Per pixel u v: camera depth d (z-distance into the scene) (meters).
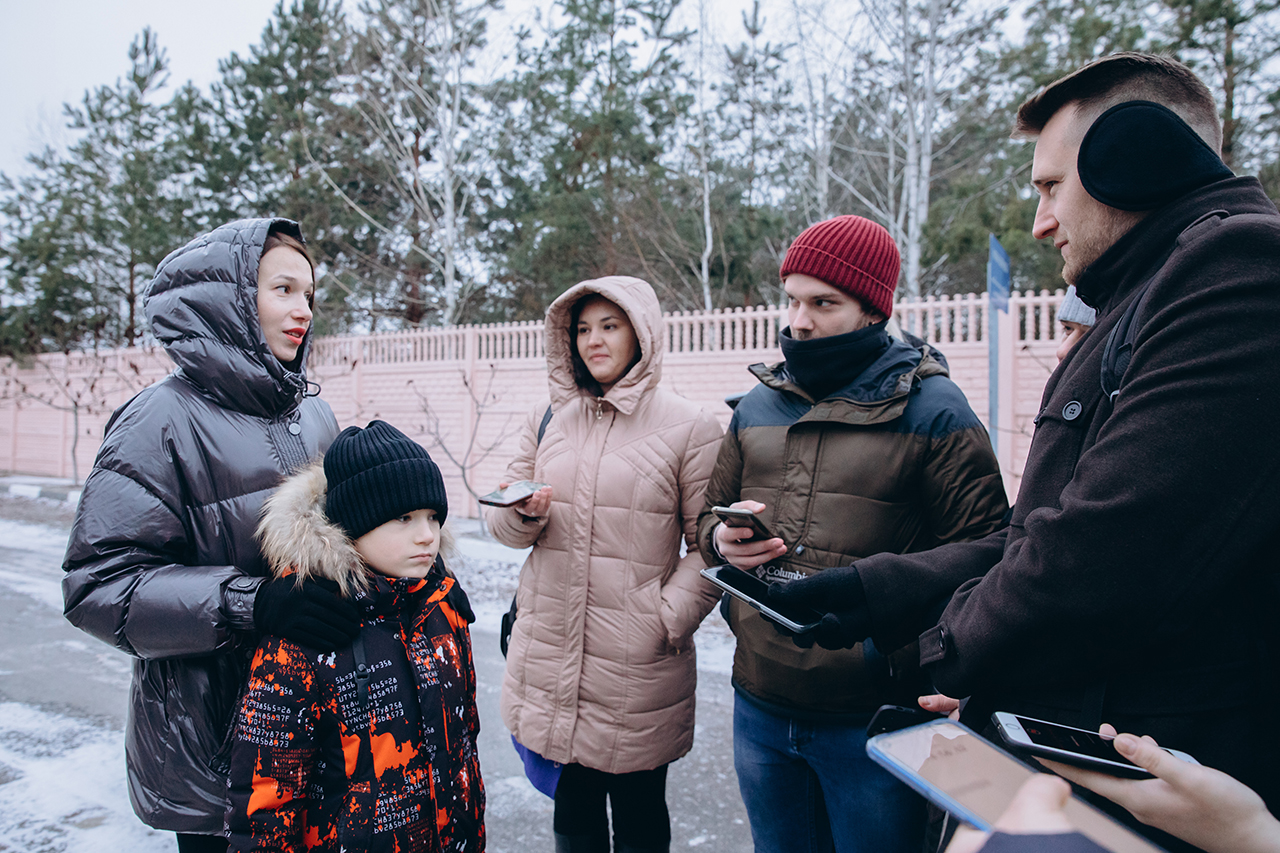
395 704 1.52
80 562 1.63
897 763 0.77
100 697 4.33
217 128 19.42
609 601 2.19
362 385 12.76
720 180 18.69
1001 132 13.70
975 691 1.11
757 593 1.54
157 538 1.66
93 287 19.75
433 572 1.72
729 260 17.06
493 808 3.11
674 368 9.82
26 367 18.11
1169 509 0.86
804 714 1.77
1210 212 0.99
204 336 1.75
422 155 18.39
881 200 15.58
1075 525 0.92
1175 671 0.93
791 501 1.86
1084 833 0.70
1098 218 1.14
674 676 2.21
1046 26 11.46
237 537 1.76
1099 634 0.93
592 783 2.23
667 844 2.23
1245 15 8.62
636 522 2.22
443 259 17.80
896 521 1.76
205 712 1.68
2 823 2.93
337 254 18.58
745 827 2.91
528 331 10.97
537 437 2.66
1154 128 1.04
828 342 1.82
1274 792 0.90
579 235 16.97
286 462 1.87
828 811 1.82
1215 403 0.86
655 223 16.92
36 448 18.05
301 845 1.45
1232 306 0.88
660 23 18.17
